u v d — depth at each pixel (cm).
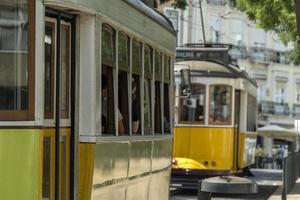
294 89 9738
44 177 872
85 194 948
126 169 1141
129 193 1177
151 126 1355
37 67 842
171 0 3816
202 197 1127
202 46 3291
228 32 8575
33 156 821
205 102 2911
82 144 954
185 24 7400
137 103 1252
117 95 1084
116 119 1080
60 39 919
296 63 4853
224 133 2895
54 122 902
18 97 838
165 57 1519
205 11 8081
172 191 2998
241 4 3397
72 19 955
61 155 929
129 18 1159
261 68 9300
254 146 3919
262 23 3338
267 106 9331
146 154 1304
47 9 891
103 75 1035
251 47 9069
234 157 2995
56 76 905
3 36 843
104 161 1008
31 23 844
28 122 828
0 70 841
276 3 3200
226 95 2925
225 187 1096
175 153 2880
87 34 960
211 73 2919
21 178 813
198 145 2884
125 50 1149
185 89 1830
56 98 902
